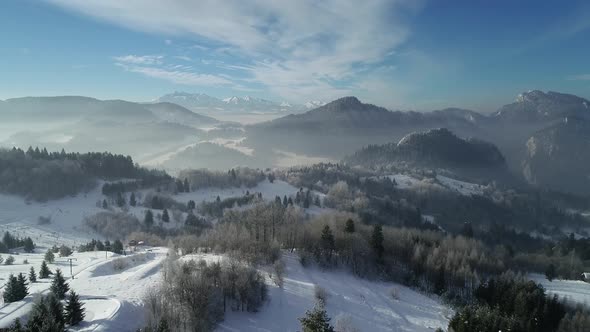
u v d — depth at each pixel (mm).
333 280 110438
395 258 133500
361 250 123875
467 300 108938
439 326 90625
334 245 124250
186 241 129500
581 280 142125
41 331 49500
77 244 191500
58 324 51750
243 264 93500
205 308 70188
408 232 147750
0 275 101875
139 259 118562
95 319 65562
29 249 167000
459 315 79688
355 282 112938
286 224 132375
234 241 112625
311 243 125438
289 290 95250
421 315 96688
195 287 71250
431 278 121312
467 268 120062
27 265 116125
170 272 79812
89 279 92625
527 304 90000
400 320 91938
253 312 82625
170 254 105000
